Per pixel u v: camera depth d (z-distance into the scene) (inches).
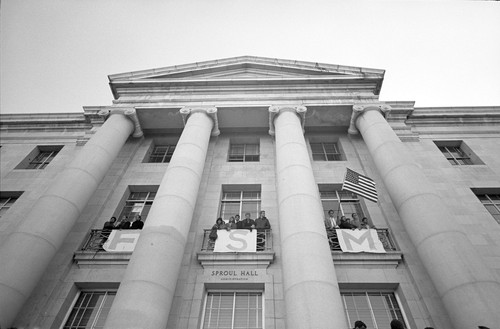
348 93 757.3
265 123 752.3
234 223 530.0
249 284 461.7
